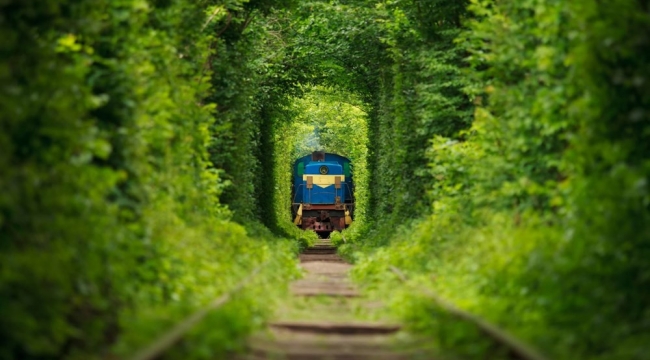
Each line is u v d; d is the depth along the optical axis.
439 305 20.08
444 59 40.28
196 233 27.44
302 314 23.48
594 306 17.30
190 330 15.84
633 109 19.80
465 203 33.50
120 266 18.42
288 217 106.31
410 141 49.50
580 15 19.69
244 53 47.62
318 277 38.41
